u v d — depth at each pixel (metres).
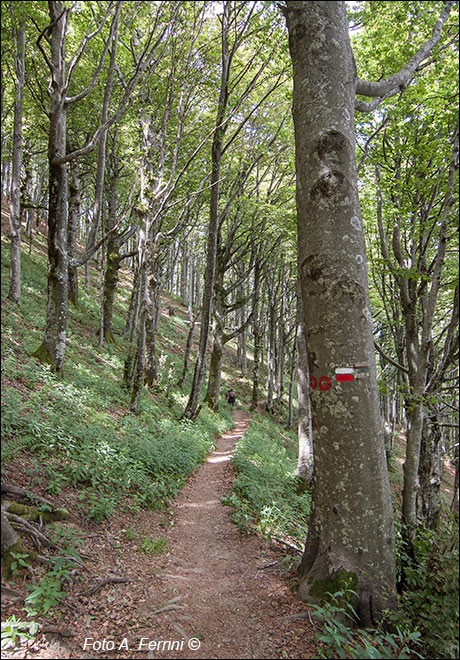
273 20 8.91
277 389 26.23
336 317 3.85
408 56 6.31
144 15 7.80
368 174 8.57
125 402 10.91
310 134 4.01
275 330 26.45
